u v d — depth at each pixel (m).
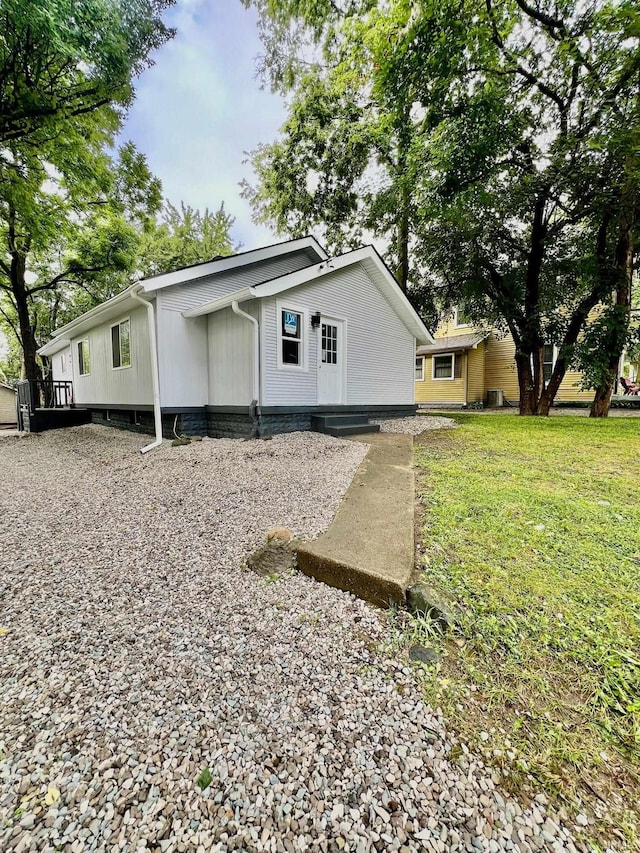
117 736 1.33
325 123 11.58
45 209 9.63
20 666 1.67
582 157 6.84
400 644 1.71
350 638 1.78
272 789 1.14
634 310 10.10
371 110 10.87
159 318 6.50
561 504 2.96
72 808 1.10
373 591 2.00
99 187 9.21
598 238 8.42
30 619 1.99
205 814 1.08
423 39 6.20
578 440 5.46
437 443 5.72
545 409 9.68
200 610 2.05
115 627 1.92
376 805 1.09
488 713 1.34
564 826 1.01
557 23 6.66
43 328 18.09
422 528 2.63
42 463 5.91
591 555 2.21
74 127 7.52
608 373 8.64
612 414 9.94
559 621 1.69
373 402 8.85
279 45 10.20
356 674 1.57
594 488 3.35
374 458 4.76
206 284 7.13
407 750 1.24
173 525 3.12
